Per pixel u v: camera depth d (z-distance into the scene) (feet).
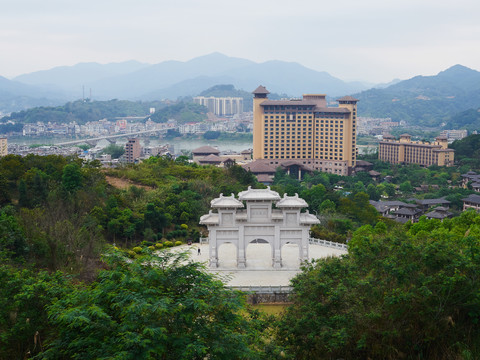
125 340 97.14
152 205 379.76
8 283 135.95
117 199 379.96
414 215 637.30
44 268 234.99
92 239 282.15
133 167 533.55
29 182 380.58
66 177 391.45
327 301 146.41
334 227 425.28
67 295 118.62
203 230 400.26
